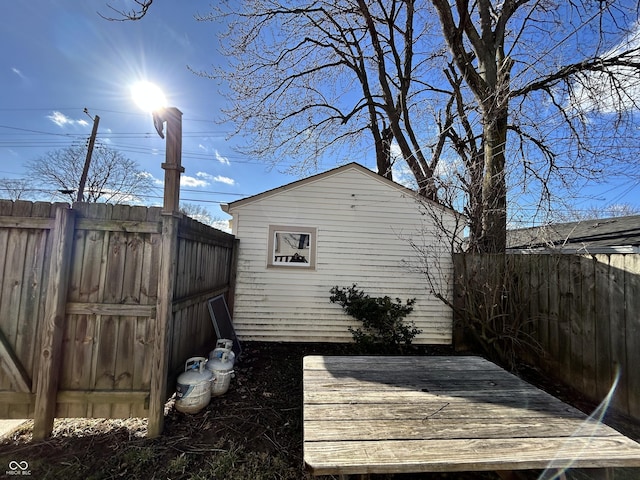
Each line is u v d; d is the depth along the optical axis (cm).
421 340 535
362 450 133
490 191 478
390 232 546
